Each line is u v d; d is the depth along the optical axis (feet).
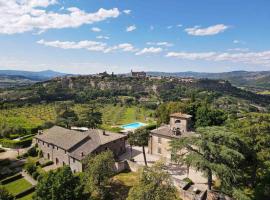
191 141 116.98
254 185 120.98
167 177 105.40
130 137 196.54
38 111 459.73
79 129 278.46
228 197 114.01
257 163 120.88
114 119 409.08
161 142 184.55
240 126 137.90
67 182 104.53
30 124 325.21
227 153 102.94
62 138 196.13
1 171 185.26
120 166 162.20
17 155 219.41
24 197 146.51
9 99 577.43
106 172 127.44
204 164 106.42
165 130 190.29
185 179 139.64
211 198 118.93
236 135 109.50
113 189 135.44
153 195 95.71
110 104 586.04
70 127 289.12
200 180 140.87
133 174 155.84
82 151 171.12
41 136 215.92
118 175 155.02
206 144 110.52
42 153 210.59
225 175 102.58
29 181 168.25
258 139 120.67
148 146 196.85
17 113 435.53
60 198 98.99
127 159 180.04
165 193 97.66
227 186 103.14
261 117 136.87
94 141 182.70
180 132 179.83
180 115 202.90
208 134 111.65
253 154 117.91
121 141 197.67
